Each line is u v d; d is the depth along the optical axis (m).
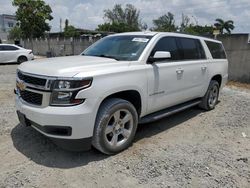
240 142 4.70
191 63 5.41
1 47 17.27
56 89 3.39
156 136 4.80
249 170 3.71
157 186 3.24
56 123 3.40
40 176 3.36
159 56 4.28
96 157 3.88
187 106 5.59
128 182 3.30
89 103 3.46
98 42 5.39
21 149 4.05
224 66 6.88
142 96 4.23
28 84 3.66
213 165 3.79
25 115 3.73
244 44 11.04
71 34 55.72
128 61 4.17
